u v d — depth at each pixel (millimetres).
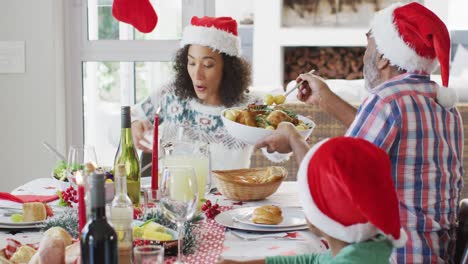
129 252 1297
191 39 2541
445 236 1704
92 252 1093
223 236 1653
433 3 6711
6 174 3543
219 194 2156
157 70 3637
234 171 2152
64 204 1891
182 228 1518
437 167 1712
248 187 2008
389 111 1687
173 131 2598
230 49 2533
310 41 6910
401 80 1766
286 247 1562
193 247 1529
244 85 2605
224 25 2533
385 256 1267
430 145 1705
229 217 1806
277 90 3426
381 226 1216
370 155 1257
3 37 3455
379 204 1220
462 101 3467
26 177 3543
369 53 1890
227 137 2549
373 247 1251
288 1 6902
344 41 6906
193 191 1378
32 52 3467
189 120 2605
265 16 6891
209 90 2564
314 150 1290
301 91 2252
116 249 1111
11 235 1613
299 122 2064
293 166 3281
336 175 1226
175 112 2625
